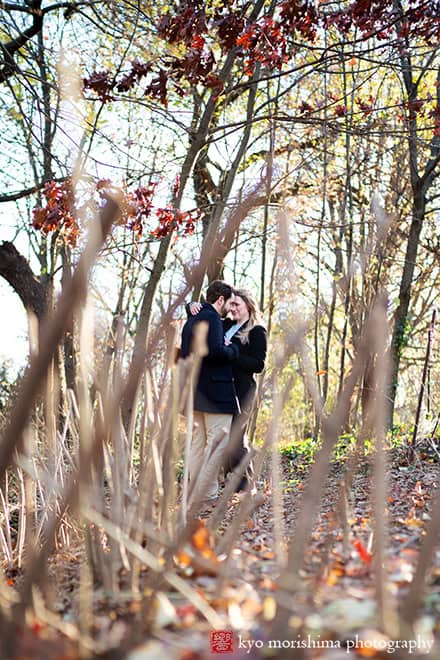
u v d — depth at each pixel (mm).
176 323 2758
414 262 12930
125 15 7133
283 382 10242
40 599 2090
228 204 7855
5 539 3596
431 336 6715
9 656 1576
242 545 3002
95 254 1534
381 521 1815
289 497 4848
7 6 8000
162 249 7266
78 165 2055
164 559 2262
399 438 7945
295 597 1921
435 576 2289
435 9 6508
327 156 11477
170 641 1835
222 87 6590
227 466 5059
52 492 3268
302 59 10492
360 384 5008
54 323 1494
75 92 2869
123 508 2453
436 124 7410
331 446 1846
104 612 2162
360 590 2184
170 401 2646
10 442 1471
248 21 6609
